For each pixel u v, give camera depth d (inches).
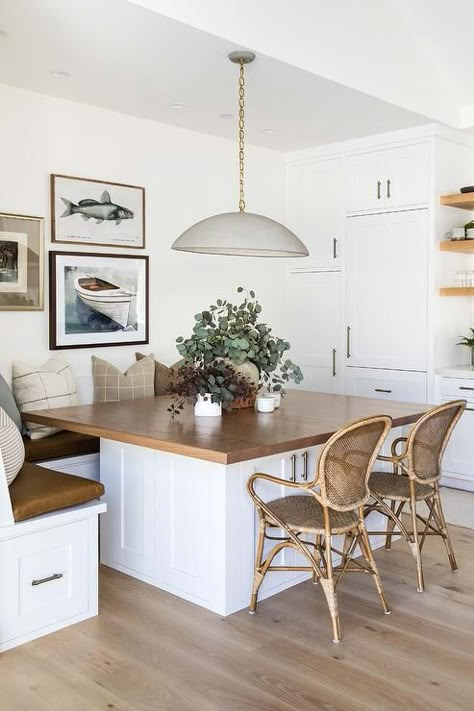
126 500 129.2
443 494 188.1
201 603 115.3
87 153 172.1
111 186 177.0
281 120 185.6
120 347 182.5
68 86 156.3
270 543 119.5
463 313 207.6
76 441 149.9
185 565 118.0
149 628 106.9
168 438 110.2
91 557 110.9
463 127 193.9
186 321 199.2
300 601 117.4
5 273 156.0
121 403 153.3
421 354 197.8
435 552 141.6
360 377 212.8
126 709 85.0
